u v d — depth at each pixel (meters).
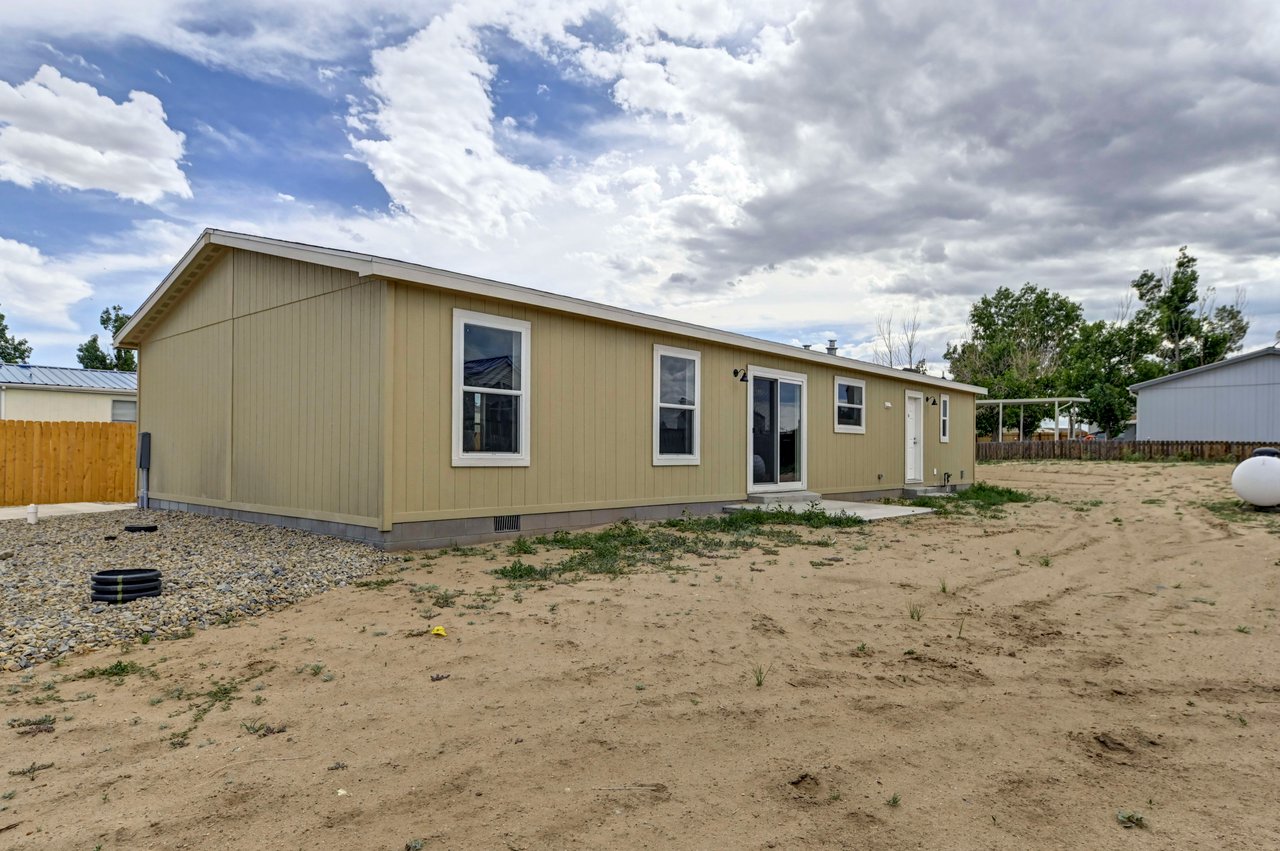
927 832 2.31
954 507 12.67
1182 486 16.31
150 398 11.81
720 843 2.23
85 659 4.01
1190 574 6.81
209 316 10.11
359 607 5.08
